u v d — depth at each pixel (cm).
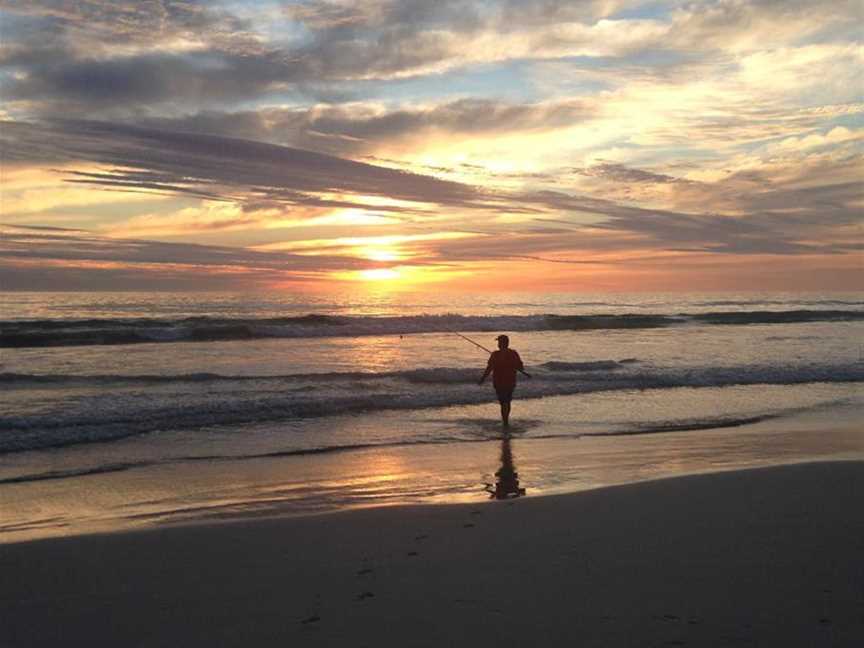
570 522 582
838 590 419
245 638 375
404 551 521
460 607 405
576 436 1073
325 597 431
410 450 973
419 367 1847
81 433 1039
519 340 2617
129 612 418
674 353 2223
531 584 439
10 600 441
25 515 676
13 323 2555
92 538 568
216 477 829
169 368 1788
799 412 1281
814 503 623
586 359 2066
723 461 897
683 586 429
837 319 3753
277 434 1072
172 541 559
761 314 3669
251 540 558
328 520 610
